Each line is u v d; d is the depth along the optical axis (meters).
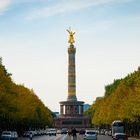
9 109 138.88
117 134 123.62
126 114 161.62
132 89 176.50
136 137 175.12
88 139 124.75
